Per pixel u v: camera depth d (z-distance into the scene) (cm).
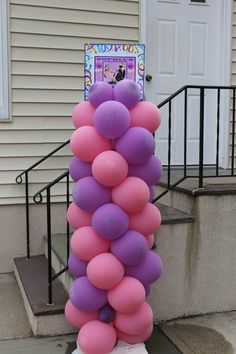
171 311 354
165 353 309
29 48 442
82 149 271
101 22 463
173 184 381
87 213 281
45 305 332
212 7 518
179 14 508
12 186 445
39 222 455
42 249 458
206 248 359
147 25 497
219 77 522
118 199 269
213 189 359
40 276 395
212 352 310
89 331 278
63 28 451
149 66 501
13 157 443
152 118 277
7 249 450
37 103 447
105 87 277
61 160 456
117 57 321
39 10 443
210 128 527
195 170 489
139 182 270
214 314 366
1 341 319
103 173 262
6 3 430
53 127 452
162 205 397
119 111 262
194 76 518
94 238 275
